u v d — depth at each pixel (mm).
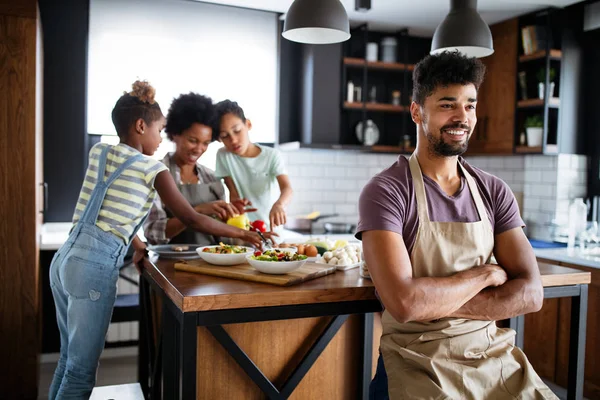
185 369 1685
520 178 4910
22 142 3193
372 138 5004
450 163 1754
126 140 2334
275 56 4883
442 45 3119
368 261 1646
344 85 4844
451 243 1707
